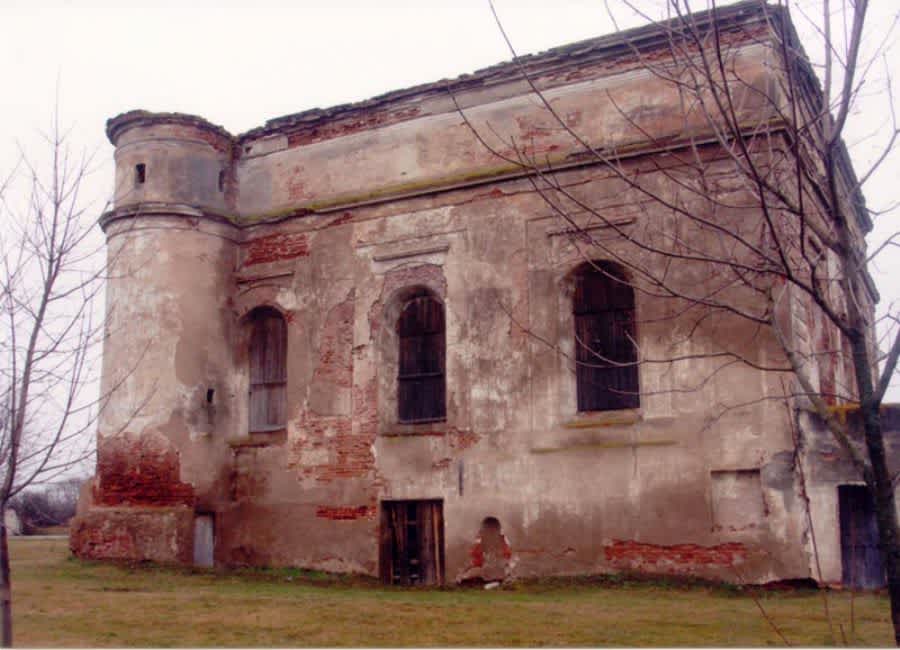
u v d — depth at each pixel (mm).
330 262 17266
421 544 15703
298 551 16594
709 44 11344
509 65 15992
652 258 14234
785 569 12836
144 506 16375
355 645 9047
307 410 16969
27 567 15633
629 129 14844
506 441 15023
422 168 16672
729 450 13391
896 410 12992
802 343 13852
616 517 14008
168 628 10016
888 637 9180
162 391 16766
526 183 15531
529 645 9000
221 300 17859
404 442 15938
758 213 13406
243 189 18562
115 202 17859
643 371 14180
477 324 15586
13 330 7316
